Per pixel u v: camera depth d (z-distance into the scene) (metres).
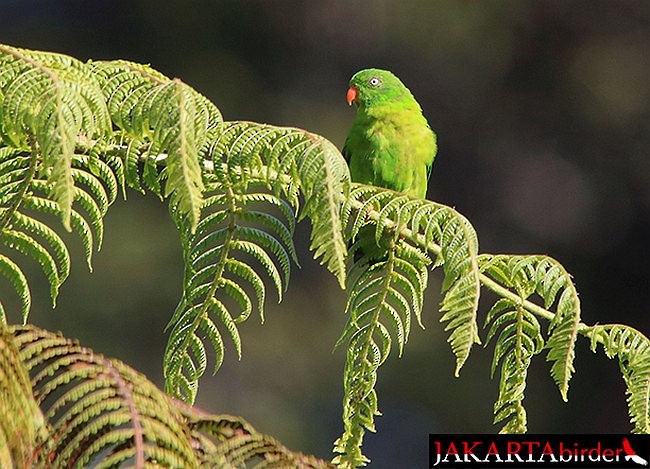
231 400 16.41
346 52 20.08
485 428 16.58
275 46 19.84
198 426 2.66
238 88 19.52
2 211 3.72
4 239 3.72
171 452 2.48
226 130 3.72
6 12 19.56
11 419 2.47
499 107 20.20
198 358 4.03
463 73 20.27
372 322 4.28
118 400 2.54
